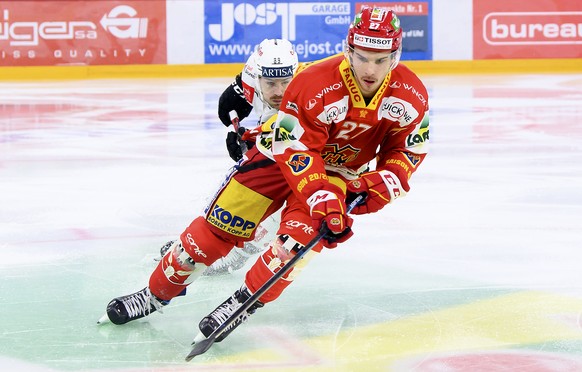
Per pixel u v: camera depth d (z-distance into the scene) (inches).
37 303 306.2
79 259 360.5
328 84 241.6
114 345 267.6
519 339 268.8
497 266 346.6
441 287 321.4
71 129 732.7
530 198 468.1
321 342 269.0
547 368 245.9
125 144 658.8
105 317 284.2
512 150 619.8
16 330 280.1
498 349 261.0
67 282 329.7
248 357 257.6
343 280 331.0
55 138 689.0
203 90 988.6
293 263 246.1
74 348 265.3
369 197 249.3
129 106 868.6
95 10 1121.4
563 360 251.6
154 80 1097.4
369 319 288.8
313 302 306.5
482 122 753.0
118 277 335.9
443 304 302.5
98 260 358.6
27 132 719.7
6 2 1111.6
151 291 280.1
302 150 247.4
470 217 427.2
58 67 1128.2
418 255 363.3
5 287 323.9
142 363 253.8
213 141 671.1
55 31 1120.8
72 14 1119.6
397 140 259.0
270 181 265.3
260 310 298.8
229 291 321.1
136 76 1134.4
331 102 242.4
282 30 1126.4
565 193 478.9
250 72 316.5
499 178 522.9
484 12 1140.5
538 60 1149.1
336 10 1123.3
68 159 598.9
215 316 259.1
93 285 326.0
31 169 563.8
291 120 246.1
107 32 1126.4
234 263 331.0
